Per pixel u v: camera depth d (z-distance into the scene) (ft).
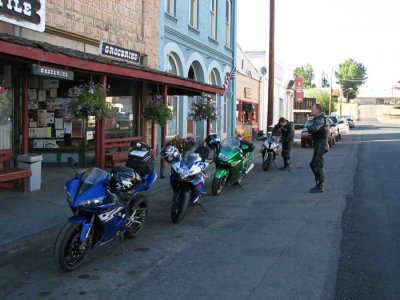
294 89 164.76
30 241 22.34
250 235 23.68
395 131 158.40
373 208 28.99
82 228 18.70
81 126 44.14
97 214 19.13
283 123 49.08
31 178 31.99
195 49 68.49
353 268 18.45
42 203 28.96
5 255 20.76
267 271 18.35
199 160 27.25
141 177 23.45
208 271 18.51
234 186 38.81
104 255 20.74
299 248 21.25
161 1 55.57
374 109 415.03
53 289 16.93
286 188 37.60
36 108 43.65
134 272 18.57
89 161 44.65
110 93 48.06
